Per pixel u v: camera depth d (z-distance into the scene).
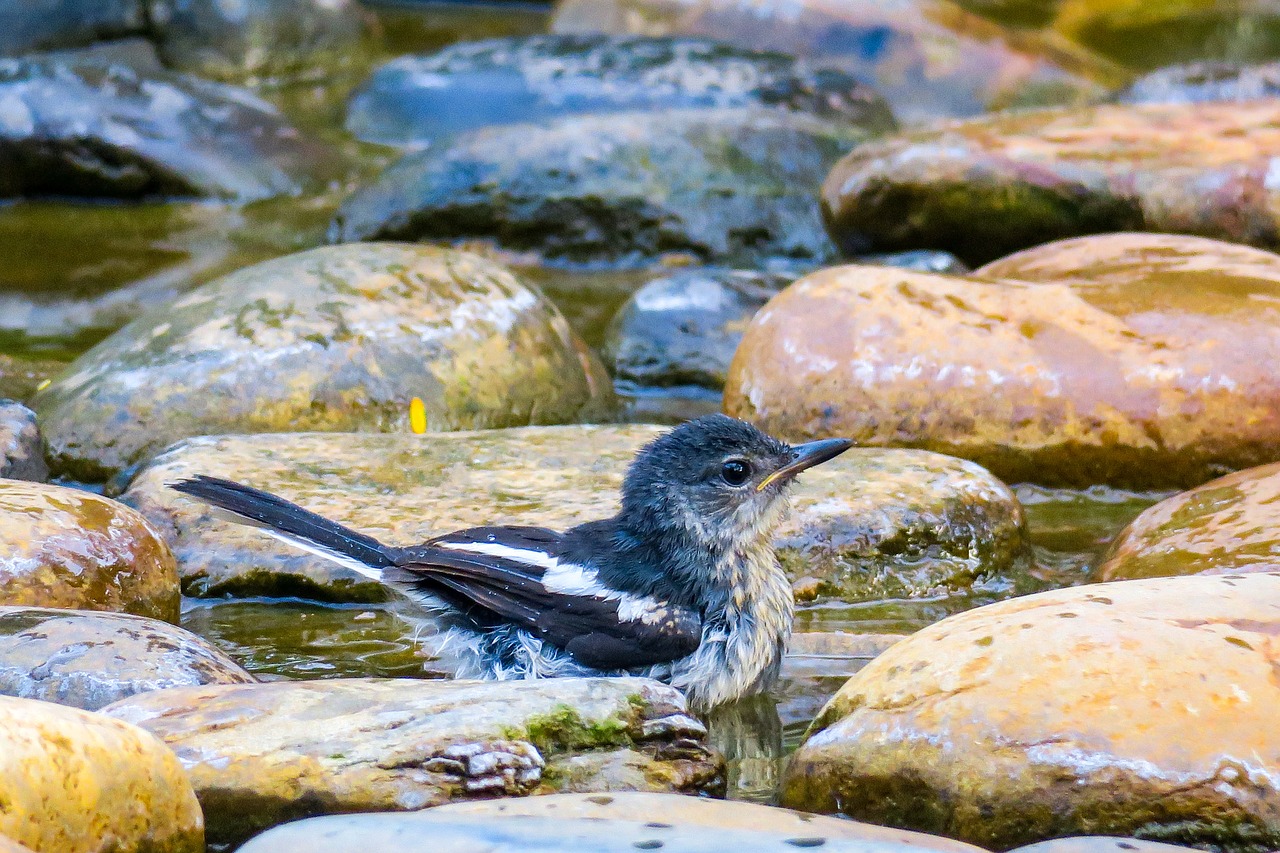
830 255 18.98
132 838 6.59
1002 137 17.77
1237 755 6.93
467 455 12.17
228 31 26.00
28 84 21.03
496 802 6.92
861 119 22.83
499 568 9.73
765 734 9.14
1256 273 13.66
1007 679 7.46
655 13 26.45
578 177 19.12
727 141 19.75
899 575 11.09
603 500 11.34
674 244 18.98
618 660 9.48
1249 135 17.34
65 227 19.88
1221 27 27.84
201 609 10.77
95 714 6.73
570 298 17.73
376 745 7.33
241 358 13.23
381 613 10.76
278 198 21.20
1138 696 7.22
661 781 7.75
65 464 12.84
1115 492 12.68
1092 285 13.58
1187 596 7.97
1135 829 6.95
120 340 13.85
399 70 24.05
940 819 7.29
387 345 13.57
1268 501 10.59
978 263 17.88
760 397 13.46
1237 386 12.41
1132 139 17.52
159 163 20.86
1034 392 12.68
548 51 23.94
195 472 11.55
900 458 12.03
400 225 19.22
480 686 7.95
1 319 16.31
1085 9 28.31
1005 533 11.43
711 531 9.66
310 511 10.66
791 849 6.19
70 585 9.72
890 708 7.66
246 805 7.17
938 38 24.86
